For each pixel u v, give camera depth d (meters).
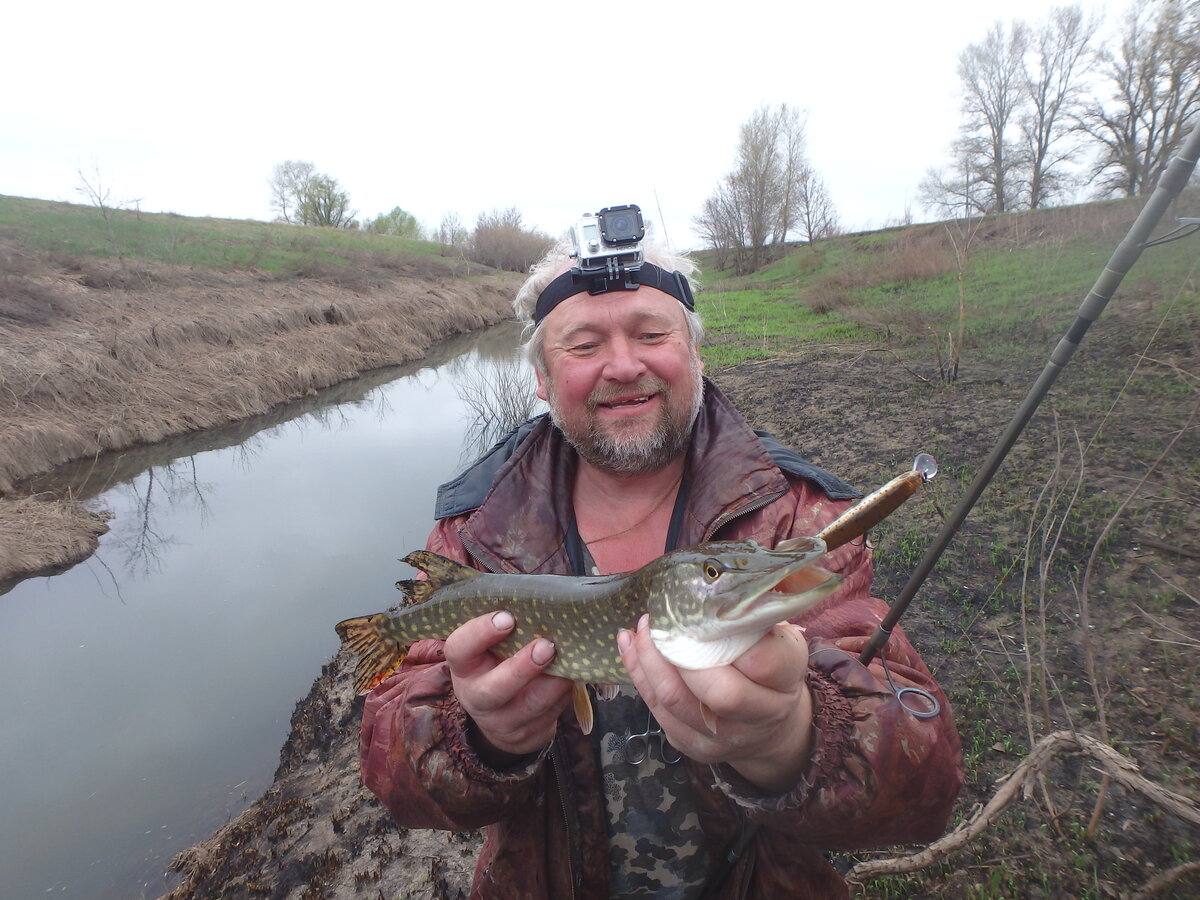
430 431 18.91
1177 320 11.05
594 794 2.09
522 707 1.81
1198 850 3.50
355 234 55.25
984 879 3.65
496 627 1.74
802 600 1.39
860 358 16.03
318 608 9.90
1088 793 3.95
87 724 7.66
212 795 6.52
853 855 3.97
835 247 39.38
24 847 6.06
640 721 2.10
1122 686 4.60
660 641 1.58
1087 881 3.50
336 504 13.84
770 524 2.05
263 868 5.25
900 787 1.67
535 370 2.55
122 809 6.46
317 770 6.33
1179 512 6.30
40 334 18.72
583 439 2.22
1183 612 5.15
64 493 14.18
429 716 1.96
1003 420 9.79
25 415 15.88
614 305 2.15
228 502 14.11
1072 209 23.36
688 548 1.68
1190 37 10.83
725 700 1.43
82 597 10.64
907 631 5.65
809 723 1.72
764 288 36.22
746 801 1.79
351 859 5.08
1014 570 6.10
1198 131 1.67
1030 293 17.62
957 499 7.59
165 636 9.41
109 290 23.62
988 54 30.12
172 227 37.00
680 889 2.12
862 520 1.52
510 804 1.95
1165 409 8.62
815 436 11.09
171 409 18.55
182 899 5.30
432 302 35.22
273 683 8.20
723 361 18.38
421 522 12.74
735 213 46.22
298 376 22.64
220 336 22.77
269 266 33.06
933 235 30.42
